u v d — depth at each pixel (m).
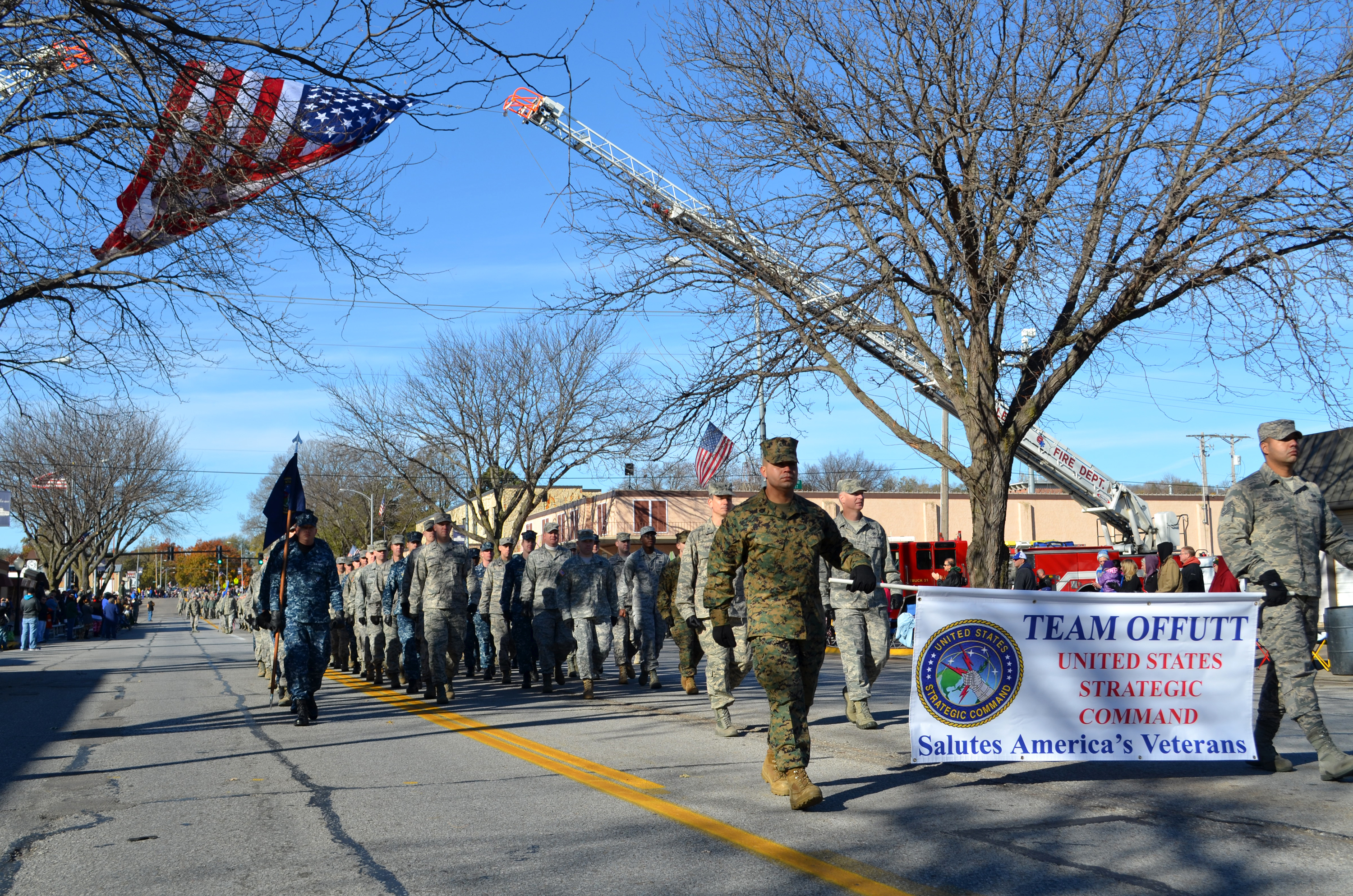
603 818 5.47
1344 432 19.84
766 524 5.64
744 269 15.31
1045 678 6.27
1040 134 13.64
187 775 7.03
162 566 173.75
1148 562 27.50
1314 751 7.38
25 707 11.84
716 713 8.57
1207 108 13.70
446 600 11.74
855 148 14.61
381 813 5.69
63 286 12.09
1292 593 6.25
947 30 14.52
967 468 16.36
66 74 9.16
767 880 4.28
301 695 9.75
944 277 14.76
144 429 50.59
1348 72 13.09
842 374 15.67
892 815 5.42
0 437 46.91
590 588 12.17
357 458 46.09
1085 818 5.31
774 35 14.86
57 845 5.12
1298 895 3.98
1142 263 13.65
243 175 9.38
